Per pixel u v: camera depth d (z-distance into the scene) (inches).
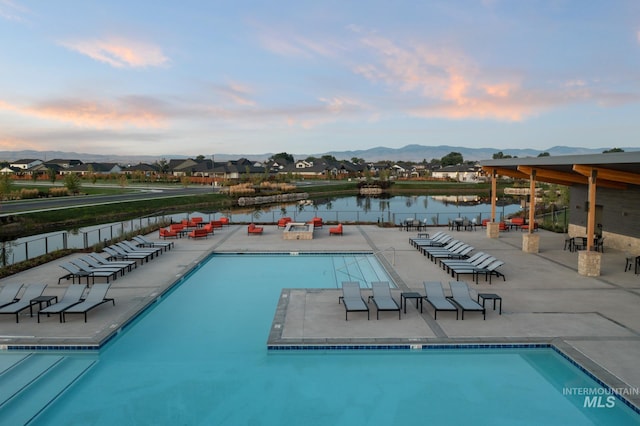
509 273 579.5
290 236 860.0
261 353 351.6
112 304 450.0
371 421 259.6
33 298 422.6
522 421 259.0
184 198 2100.1
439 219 1321.4
